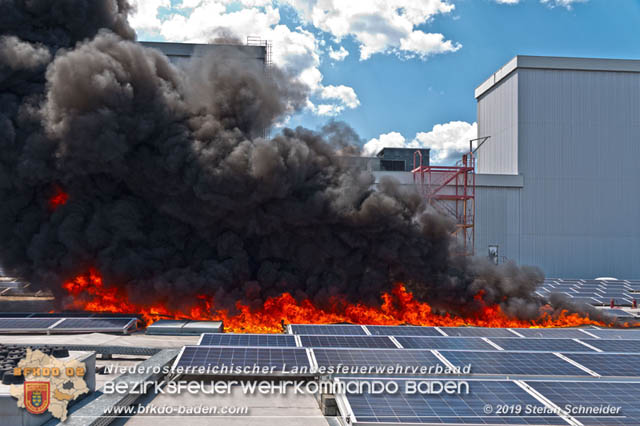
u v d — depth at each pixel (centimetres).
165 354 1609
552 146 5453
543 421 1049
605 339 1905
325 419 1223
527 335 2028
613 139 5509
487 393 1191
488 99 6238
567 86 5494
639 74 5553
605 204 5459
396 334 2006
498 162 5919
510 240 5297
